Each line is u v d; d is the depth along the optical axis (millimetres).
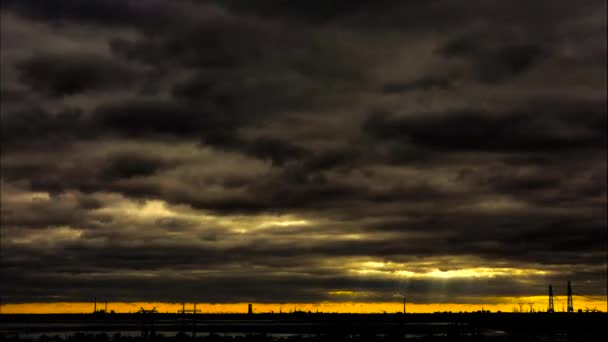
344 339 130500
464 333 150250
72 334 156125
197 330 179625
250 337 132500
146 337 132500
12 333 159875
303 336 146500
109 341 125250
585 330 173500
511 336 142250
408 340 126875
